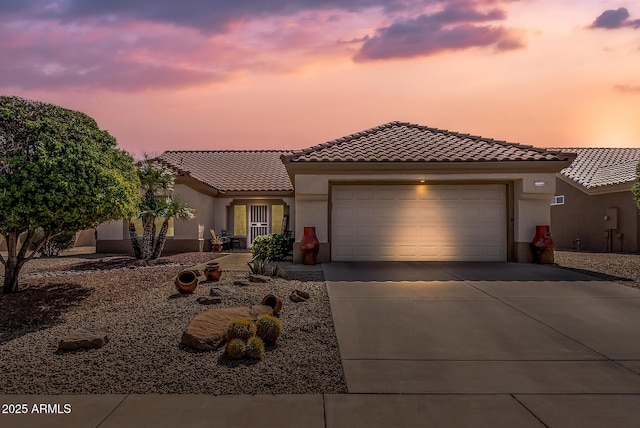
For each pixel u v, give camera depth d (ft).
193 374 16.65
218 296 27.37
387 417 13.66
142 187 53.16
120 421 13.30
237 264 47.57
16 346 19.71
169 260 52.01
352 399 14.88
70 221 26.99
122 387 15.60
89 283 34.86
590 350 19.71
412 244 47.57
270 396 15.05
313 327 22.43
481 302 27.96
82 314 25.57
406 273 38.75
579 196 74.08
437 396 15.12
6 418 13.46
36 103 29.12
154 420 13.37
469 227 47.57
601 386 15.94
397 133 55.62
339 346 19.99
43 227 28.48
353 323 23.43
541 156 45.01
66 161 25.85
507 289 31.76
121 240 65.72
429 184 47.62
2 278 39.83
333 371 17.20
